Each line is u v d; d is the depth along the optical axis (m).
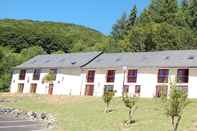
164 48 88.38
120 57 71.06
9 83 89.50
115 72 67.38
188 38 91.31
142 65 64.00
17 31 154.75
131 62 66.75
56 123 35.31
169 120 33.84
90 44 134.25
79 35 182.12
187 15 104.06
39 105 52.25
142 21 108.00
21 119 40.75
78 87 71.06
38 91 76.38
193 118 34.59
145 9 111.62
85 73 70.94
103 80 68.31
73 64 73.06
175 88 27.72
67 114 41.50
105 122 34.50
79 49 123.00
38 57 84.75
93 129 31.20
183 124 31.73
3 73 97.50
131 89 64.62
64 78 73.12
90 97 57.34
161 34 90.25
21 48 147.00
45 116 41.12
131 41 94.69
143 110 41.56
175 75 60.84
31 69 79.06
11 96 63.75
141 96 63.09
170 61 62.81
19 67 80.88
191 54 63.72
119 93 65.69
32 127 33.50
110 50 102.00
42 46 152.50
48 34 160.38
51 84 74.69
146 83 63.22
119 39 114.06
